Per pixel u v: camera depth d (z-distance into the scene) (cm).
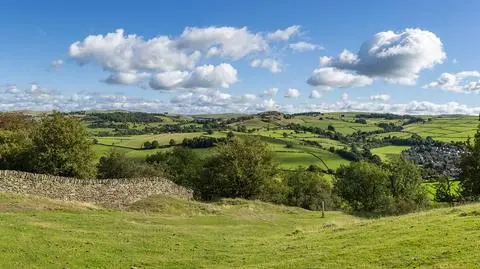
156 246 2873
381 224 3350
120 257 2520
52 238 2730
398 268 1994
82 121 6788
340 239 2970
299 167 12550
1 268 2078
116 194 5138
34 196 4144
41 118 6600
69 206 4059
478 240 2264
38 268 2161
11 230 2778
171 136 16962
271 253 2753
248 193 7831
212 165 8300
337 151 15850
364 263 2162
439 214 3469
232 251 2897
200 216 4744
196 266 2453
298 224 4959
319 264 2248
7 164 6172
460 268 1806
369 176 9881
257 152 8038
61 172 6231
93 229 3212
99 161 9106
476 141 7531
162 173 9994
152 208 4934
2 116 7806
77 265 2283
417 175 9750
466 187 7625
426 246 2320
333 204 11050
